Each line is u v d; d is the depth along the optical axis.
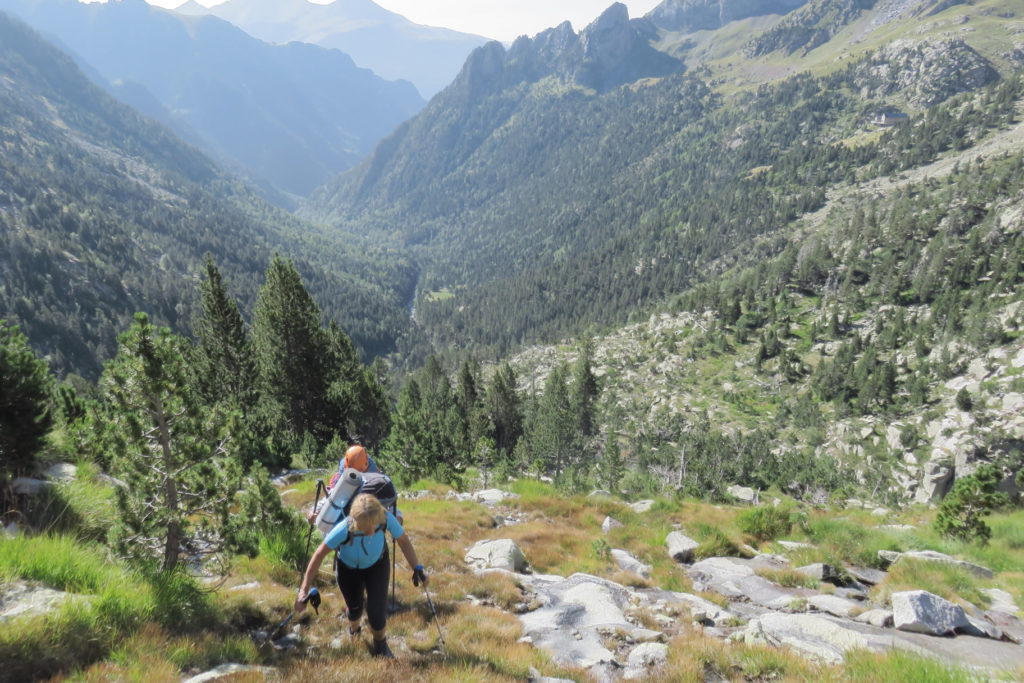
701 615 8.80
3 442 9.12
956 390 133.88
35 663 4.52
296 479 25.23
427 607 8.13
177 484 7.64
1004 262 174.50
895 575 11.62
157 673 4.73
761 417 158.12
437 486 21.78
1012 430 108.06
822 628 8.05
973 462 106.00
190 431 7.50
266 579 8.59
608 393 182.00
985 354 137.25
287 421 40.16
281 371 39.16
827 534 14.95
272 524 10.12
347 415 44.56
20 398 9.31
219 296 36.97
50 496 8.47
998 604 10.58
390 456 34.28
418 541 12.62
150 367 7.00
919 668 5.71
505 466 38.31
